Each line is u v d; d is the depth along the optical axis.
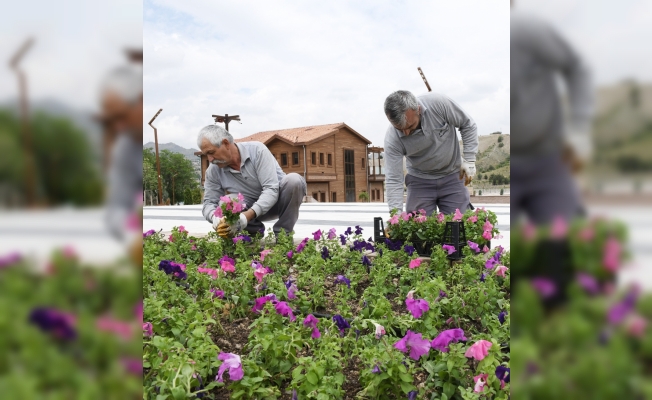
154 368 1.62
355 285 3.10
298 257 3.83
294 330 1.97
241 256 4.09
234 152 4.52
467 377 1.70
